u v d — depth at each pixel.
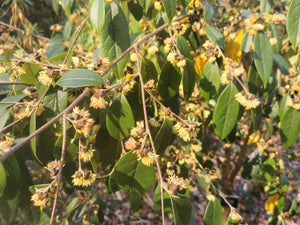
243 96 0.26
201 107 0.41
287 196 0.85
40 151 0.28
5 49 0.44
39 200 0.19
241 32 0.33
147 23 0.44
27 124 0.32
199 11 0.32
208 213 0.29
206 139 0.47
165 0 0.24
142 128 0.22
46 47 0.55
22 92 0.31
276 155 0.48
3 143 0.24
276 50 0.35
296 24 0.25
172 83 0.29
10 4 0.52
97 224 0.46
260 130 0.55
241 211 0.89
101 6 0.23
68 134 0.26
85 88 0.25
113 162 0.31
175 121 0.31
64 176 0.32
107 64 0.24
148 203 0.80
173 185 0.20
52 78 0.24
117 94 0.27
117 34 0.25
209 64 0.30
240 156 0.61
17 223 0.41
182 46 0.29
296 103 0.32
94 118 0.28
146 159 0.20
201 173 0.34
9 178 0.26
